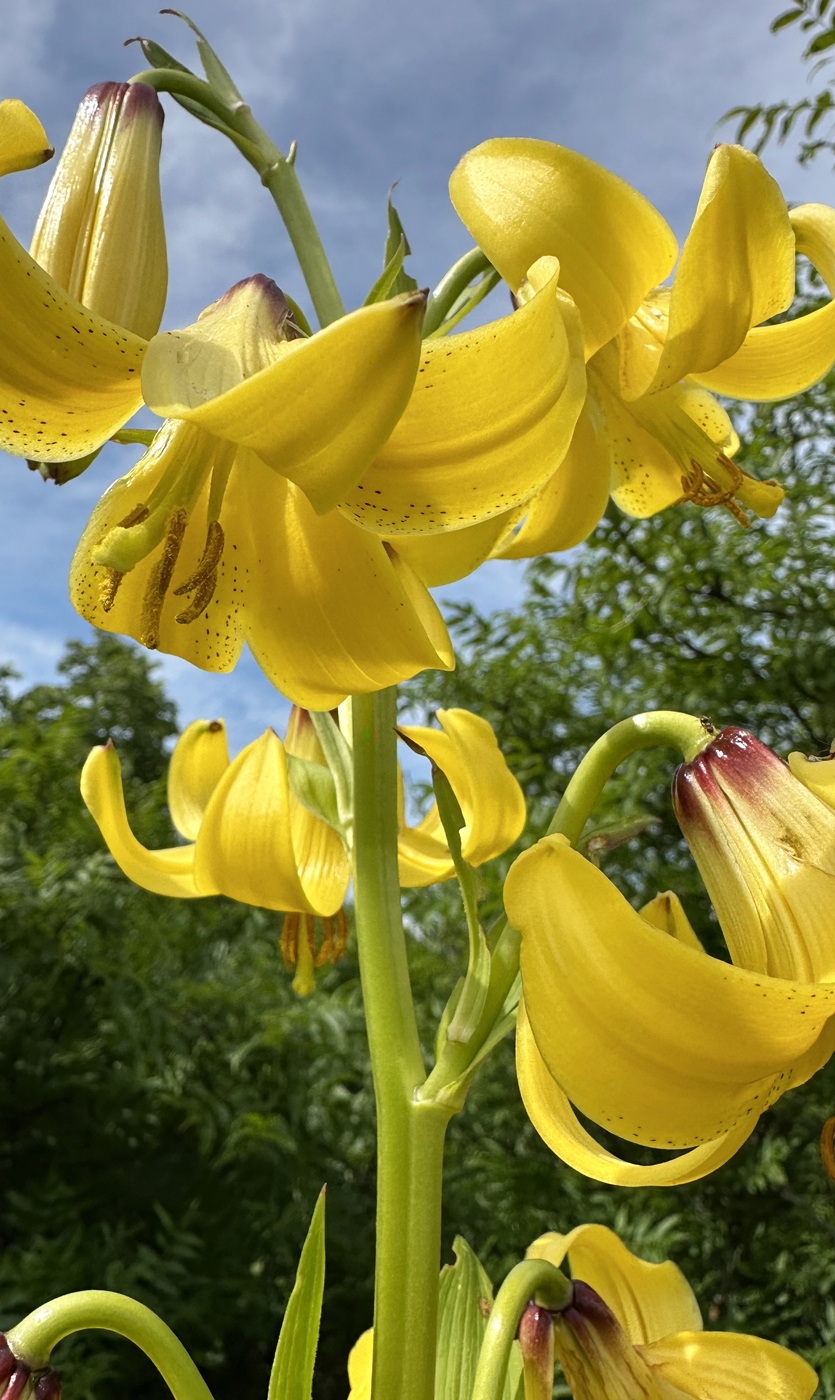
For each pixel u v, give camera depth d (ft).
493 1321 0.64
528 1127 3.30
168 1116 3.12
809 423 3.06
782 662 3.06
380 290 0.64
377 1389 0.64
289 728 1.00
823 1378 2.53
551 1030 0.45
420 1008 3.26
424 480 0.49
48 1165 2.98
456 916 2.96
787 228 0.58
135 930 3.20
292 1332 0.66
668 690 3.22
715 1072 0.45
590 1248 0.80
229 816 0.81
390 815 0.75
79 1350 2.46
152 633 0.60
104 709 9.93
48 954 2.93
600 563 3.23
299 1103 3.05
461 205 0.61
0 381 0.52
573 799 0.68
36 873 3.01
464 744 0.84
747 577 3.12
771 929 0.56
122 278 0.68
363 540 0.63
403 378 0.40
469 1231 3.20
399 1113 0.68
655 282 0.60
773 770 0.60
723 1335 0.70
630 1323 0.80
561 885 0.45
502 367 0.47
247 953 3.54
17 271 0.49
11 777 3.42
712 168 0.56
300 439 0.41
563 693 3.47
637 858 3.27
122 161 0.70
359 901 0.73
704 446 0.74
